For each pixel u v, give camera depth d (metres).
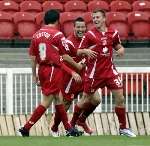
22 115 38.44
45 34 32.22
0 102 39.81
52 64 32.19
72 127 33.97
